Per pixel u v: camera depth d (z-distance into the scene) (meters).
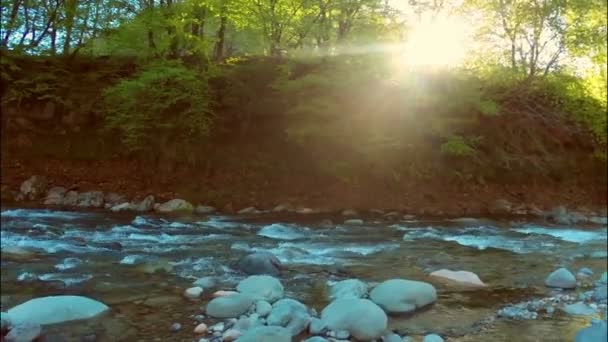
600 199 13.60
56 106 12.79
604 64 14.02
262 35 11.37
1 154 12.26
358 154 12.47
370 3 11.52
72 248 6.59
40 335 3.52
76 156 12.53
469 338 3.76
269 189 12.29
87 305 4.05
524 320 4.20
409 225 9.81
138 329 3.73
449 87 11.91
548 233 9.29
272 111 12.34
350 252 6.95
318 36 12.09
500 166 13.14
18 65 10.92
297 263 6.15
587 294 5.06
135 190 12.03
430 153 12.66
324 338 3.54
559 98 14.06
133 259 6.06
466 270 6.08
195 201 11.77
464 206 12.31
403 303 4.35
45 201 11.42
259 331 3.28
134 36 7.70
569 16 12.40
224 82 12.45
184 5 8.00
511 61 13.16
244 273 5.50
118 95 11.59
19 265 5.60
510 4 11.39
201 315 4.05
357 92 11.53
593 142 14.27
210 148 12.67
